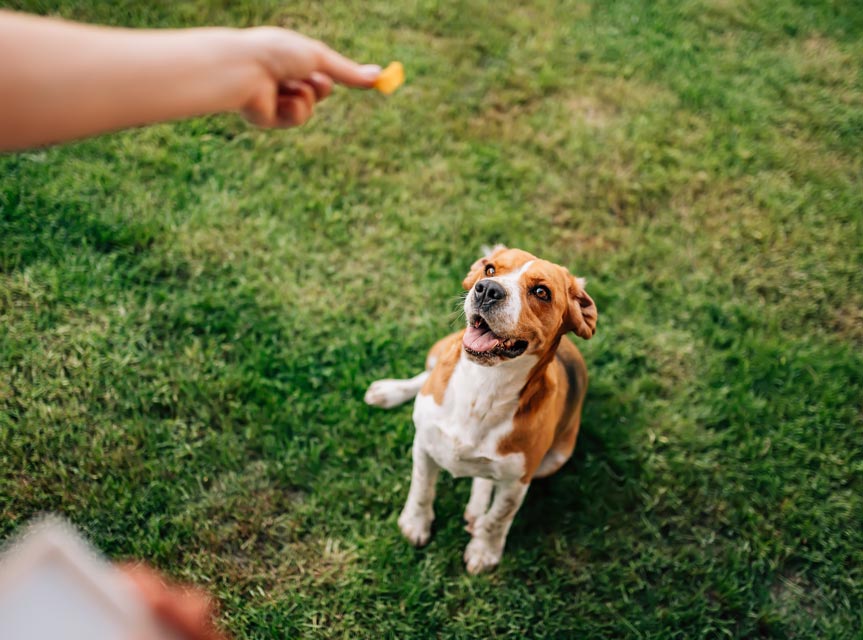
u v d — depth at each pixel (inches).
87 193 174.7
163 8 213.5
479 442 117.7
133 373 149.6
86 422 142.6
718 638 136.3
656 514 150.1
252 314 162.6
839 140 228.1
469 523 141.8
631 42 243.0
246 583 130.8
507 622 133.0
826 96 240.2
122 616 18.9
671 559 143.4
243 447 144.9
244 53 44.3
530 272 106.5
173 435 144.0
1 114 28.4
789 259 194.4
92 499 133.6
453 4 240.7
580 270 183.2
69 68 30.8
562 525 146.0
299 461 144.8
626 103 223.6
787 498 153.5
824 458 159.2
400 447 150.1
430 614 131.1
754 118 227.6
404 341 164.1
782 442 160.7
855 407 169.5
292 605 129.3
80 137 32.3
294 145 194.5
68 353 150.1
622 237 191.8
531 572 139.2
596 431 157.3
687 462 155.4
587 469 153.0
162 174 182.9
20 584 17.7
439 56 224.4
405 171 195.2
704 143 217.2
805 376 171.8
